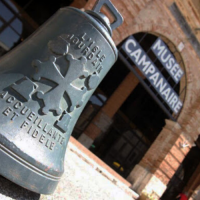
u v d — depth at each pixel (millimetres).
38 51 1265
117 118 11000
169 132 7625
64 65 1257
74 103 1306
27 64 1220
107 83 10750
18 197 1260
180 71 6918
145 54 5832
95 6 1495
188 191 12023
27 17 7359
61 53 1247
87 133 9633
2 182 1276
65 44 1266
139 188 7230
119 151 11039
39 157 1149
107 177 6023
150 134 11633
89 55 1340
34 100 1180
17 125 1116
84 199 2348
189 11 6570
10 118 1104
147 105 11422
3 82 1156
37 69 1193
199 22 6863
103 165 6250
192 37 7133
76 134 9781
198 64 7617
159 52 6223
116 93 9898
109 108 9797
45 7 7848
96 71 1396
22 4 7438
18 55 1296
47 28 1403
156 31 6273
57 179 1308
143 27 5910
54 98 1221
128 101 11234
